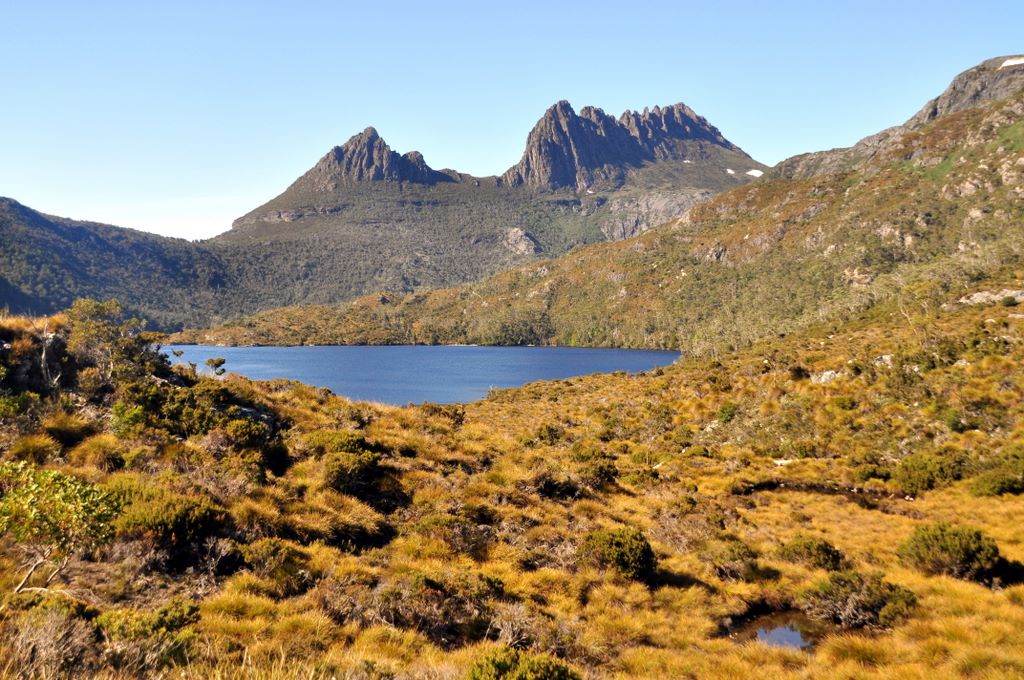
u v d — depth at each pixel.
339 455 16.47
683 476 32.06
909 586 14.25
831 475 31.16
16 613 6.24
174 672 5.98
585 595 13.03
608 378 101.50
